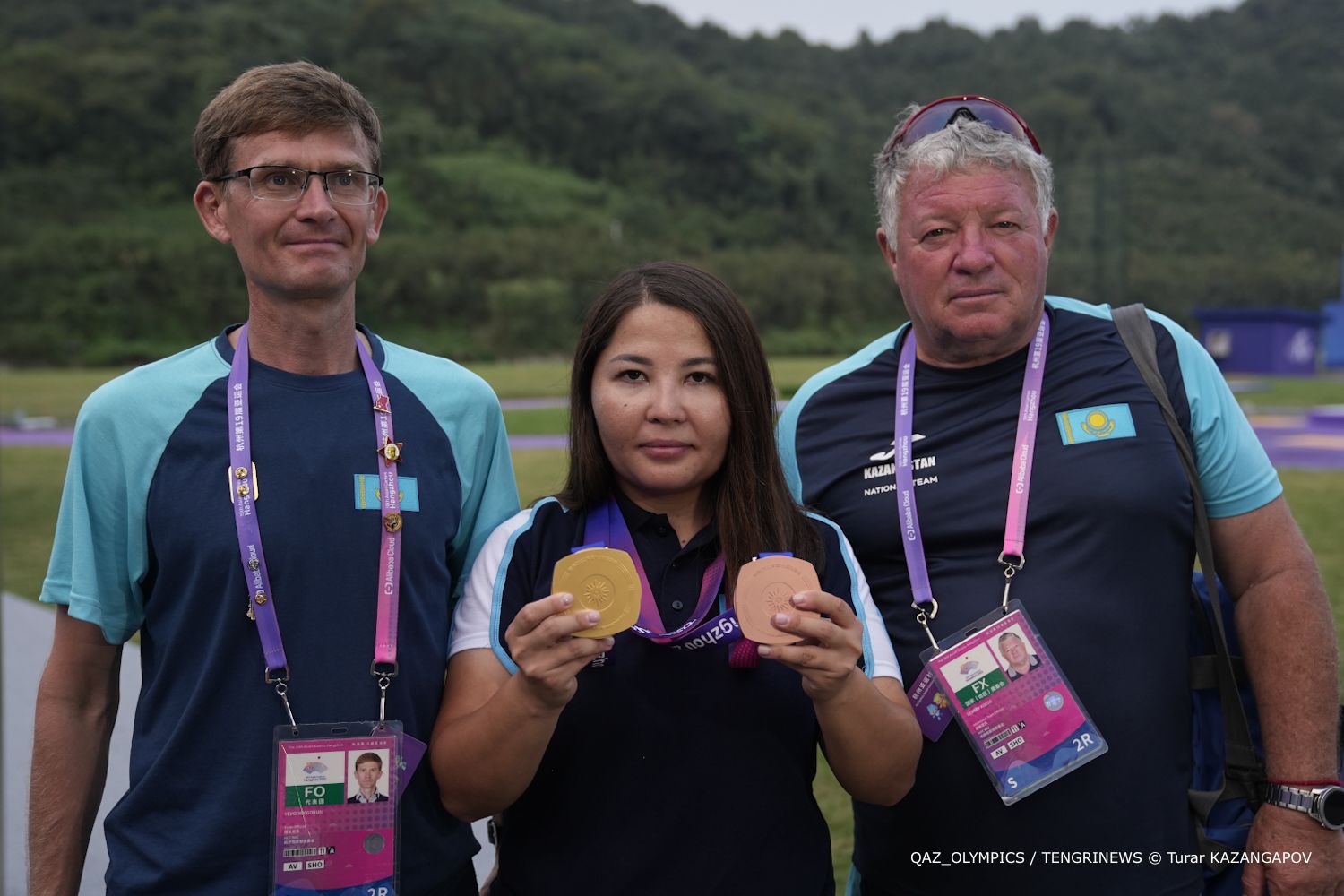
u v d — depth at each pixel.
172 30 92.06
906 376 2.37
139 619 1.99
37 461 14.42
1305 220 88.31
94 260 54.34
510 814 1.94
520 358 54.31
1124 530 2.13
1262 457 2.24
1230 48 131.75
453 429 2.07
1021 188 2.17
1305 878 2.10
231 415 1.93
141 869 1.83
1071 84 105.56
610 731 1.85
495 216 78.56
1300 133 109.19
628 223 84.19
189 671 1.88
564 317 56.78
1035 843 2.09
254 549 1.85
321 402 1.97
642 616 1.90
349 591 1.89
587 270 64.81
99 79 79.19
